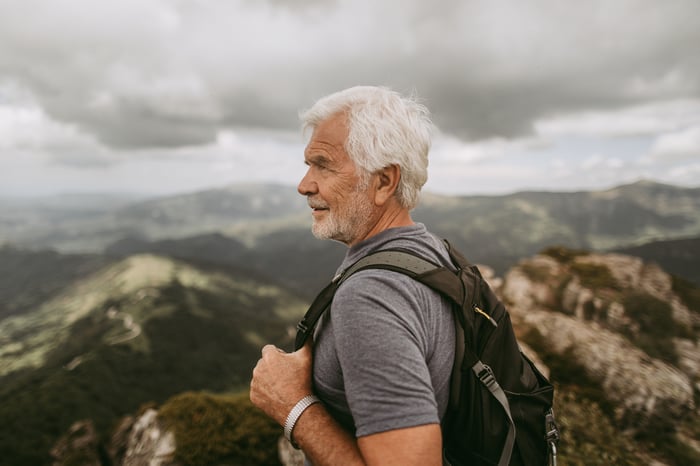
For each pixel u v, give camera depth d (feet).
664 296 22.45
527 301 24.50
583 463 13.00
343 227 4.42
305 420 3.81
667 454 13.76
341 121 4.35
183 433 18.24
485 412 3.69
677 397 15.31
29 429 215.31
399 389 3.18
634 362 16.92
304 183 4.62
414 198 4.46
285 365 4.15
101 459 23.77
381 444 3.13
